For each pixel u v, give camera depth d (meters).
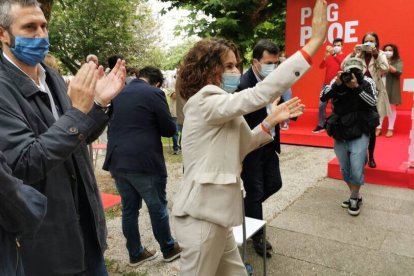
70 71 17.42
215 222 1.80
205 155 1.83
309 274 2.96
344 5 7.37
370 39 5.95
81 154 1.64
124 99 2.98
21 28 1.42
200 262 1.84
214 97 1.74
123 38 17.42
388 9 6.99
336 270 3.00
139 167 2.89
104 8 16.55
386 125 6.96
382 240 3.44
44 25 1.50
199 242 1.82
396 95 6.53
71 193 1.57
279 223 3.87
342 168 4.06
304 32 7.80
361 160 3.85
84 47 16.72
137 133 2.91
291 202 4.43
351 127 3.79
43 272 1.51
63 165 1.55
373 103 3.75
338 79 3.73
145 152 2.90
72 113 1.30
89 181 1.68
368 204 4.30
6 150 1.27
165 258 3.21
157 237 3.15
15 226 1.06
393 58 6.56
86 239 1.71
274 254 3.26
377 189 4.78
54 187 1.51
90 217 1.69
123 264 3.21
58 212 1.52
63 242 1.54
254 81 2.97
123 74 1.46
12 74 1.45
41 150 1.24
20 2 1.41
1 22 1.42
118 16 16.95
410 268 2.98
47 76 1.72
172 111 7.96
